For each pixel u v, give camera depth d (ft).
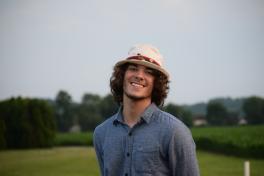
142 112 10.47
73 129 355.56
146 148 10.19
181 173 10.21
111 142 10.74
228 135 135.54
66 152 115.44
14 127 130.11
